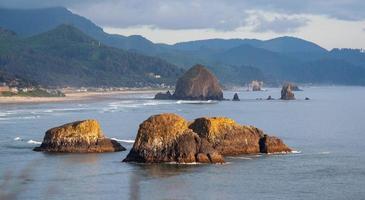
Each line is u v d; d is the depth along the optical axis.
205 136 149.50
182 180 118.88
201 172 127.00
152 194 106.94
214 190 111.12
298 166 138.00
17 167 131.62
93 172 126.06
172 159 136.88
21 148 162.12
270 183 118.19
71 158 143.88
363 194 110.06
